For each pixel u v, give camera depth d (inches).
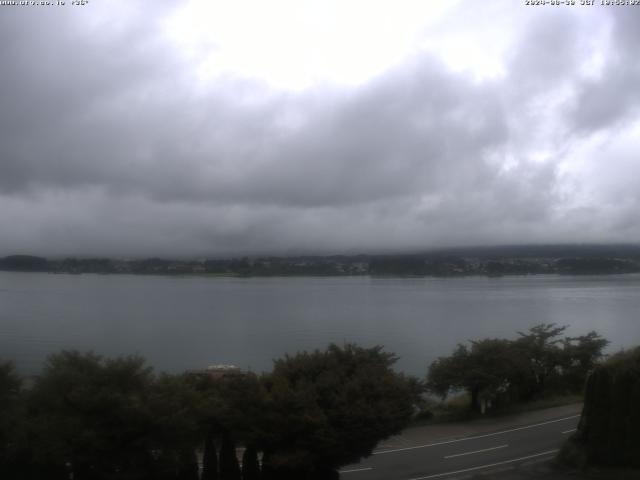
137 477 652.7
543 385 1444.4
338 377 791.7
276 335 3481.8
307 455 717.3
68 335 3459.6
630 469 850.1
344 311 4933.6
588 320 4138.8
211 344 3095.5
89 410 646.5
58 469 671.8
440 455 974.4
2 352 2603.3
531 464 914.1
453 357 1327.5
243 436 723.4
